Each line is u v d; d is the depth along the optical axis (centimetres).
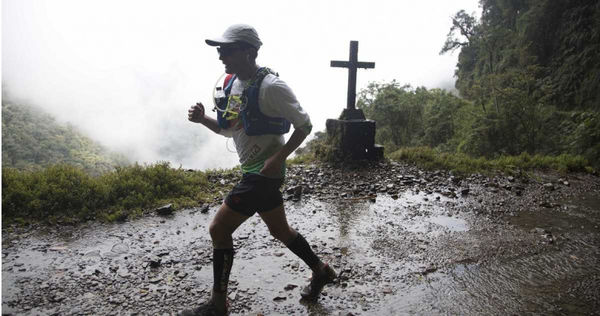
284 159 210
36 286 273
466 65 3672
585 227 430
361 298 266
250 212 225
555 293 277
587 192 598
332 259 331
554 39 2142
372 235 393
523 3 2934
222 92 231
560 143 1183
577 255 349
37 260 315
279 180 229
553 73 1983
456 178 636
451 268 318
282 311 247
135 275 296
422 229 414
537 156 841
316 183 595
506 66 2252
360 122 709
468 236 395
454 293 275
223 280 233
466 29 2658
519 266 324
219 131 246
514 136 1360
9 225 380
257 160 222
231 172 621
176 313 245
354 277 298
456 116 2214
